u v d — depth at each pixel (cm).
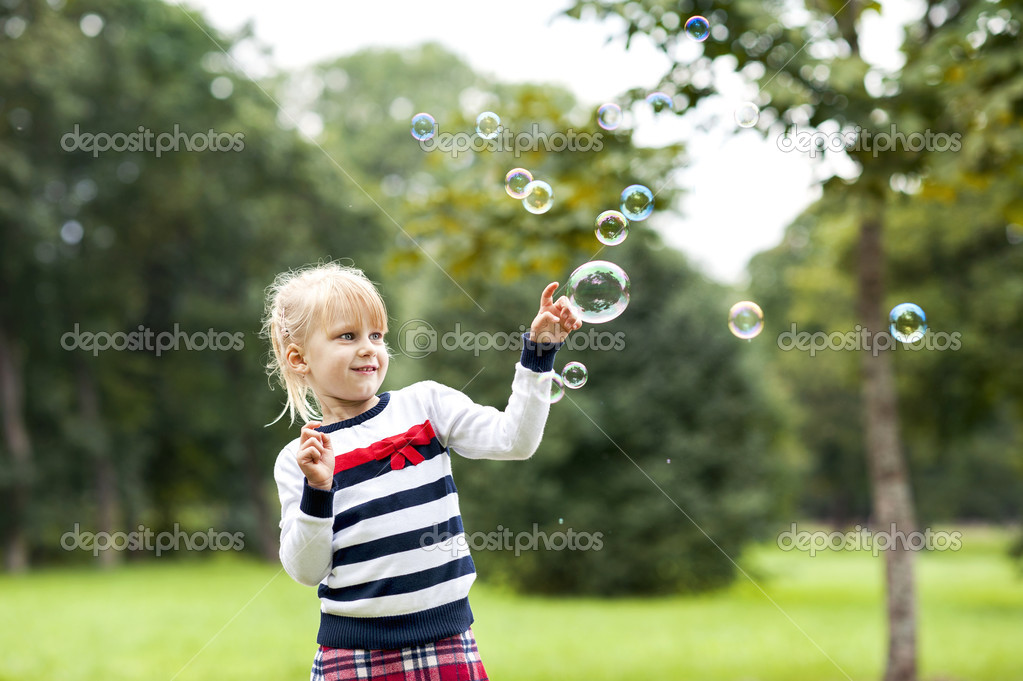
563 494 1303
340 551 165
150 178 1755
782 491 1430
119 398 1936
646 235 472
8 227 1677
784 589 1481
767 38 425
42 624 990
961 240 1241
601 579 1276
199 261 1892
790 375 2433
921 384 1334
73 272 1819
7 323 1781
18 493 1758
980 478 2922
